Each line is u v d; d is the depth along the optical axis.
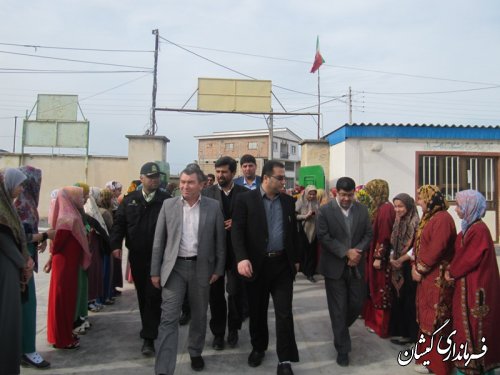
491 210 10.55
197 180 3.77
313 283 7.45
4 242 3.25
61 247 4.19
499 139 10.58
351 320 4.16
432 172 10.55
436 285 3.71
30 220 3.94
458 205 3.45
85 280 4.78
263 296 3.89
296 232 3.88
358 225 4.10
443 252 3.65
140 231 4.25
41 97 14.00
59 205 4.22
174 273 3.71
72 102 14.00
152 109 12.93
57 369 3.81
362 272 4.15
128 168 12.45
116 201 6.75
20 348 3.32
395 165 10.46
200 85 13.05
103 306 5.81
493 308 3.25
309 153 12.01
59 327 4.20
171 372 3.48
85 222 5.12
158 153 12.48
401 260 4.44
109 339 4.59
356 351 4.35
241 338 4.71
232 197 4.68
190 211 3.81
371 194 5.30
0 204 3.23
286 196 3.93
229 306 4.49
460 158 10.60
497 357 3.26
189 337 3.85
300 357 4.20
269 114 13.16
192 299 3.78
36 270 4.08
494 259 3.30
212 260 3.83
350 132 10.41
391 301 4.68
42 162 13.93
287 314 3.67
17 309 3.29
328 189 11.87
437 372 3.65
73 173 13.94
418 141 10.52
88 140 13.95
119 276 6.38
